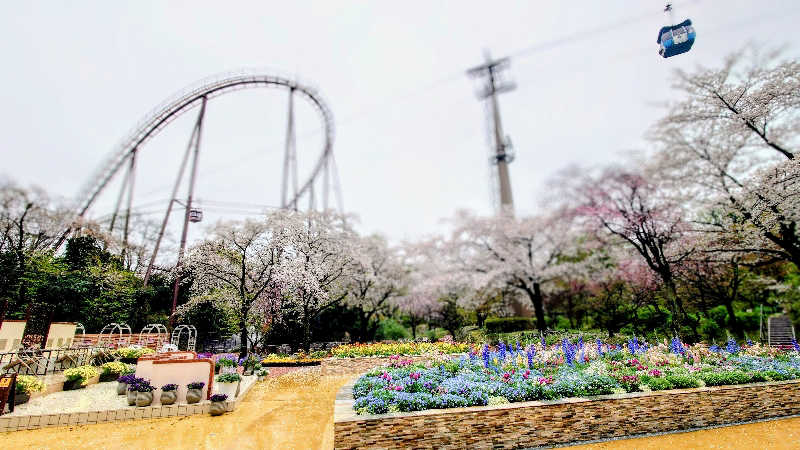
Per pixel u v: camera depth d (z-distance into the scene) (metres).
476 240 26.89
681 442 7.49
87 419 8.87
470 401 7.69
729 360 12.20
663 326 21.81
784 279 22.17
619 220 19.83
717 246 18.23
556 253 25.94
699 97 16.72
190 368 10.52
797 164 14.22
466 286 27.05
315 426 8.78
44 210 18.27
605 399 7.93
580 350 12.49
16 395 9.45
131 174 27.75
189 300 22.84
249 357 15.24
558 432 7.51
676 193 18.38
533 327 27.47
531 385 8.41
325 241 24.22
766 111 15.16
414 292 30.03
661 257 19.36
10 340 12.34
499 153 34.78
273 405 10.71
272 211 22.38
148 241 29.91
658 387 8.75
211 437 8.02
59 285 20.33
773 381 9.52
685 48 12.10
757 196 15.47
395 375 10.05
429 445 6.95
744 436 7.77
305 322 22.12
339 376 15.40
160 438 7.94
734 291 20.75
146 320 22.89
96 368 12.96
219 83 28.09
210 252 19.56
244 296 19.27
